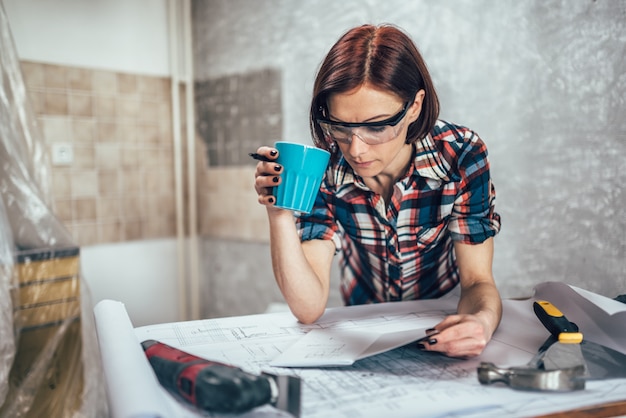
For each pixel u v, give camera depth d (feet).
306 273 3.04
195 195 10.63
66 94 9.07
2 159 6.73
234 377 1.85
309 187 2.71
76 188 9.24
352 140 2.74
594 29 4.42
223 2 9.66
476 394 2.06
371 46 2.68
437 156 3.25
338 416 1.87
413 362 2.44
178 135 10.44
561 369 2.08
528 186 5.22
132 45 9.87
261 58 9.06
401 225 3.50
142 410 1.66
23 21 8.58
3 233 6.36
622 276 4.35
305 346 2.61
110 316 2.68
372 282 4.04
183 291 10.66
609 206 4.41
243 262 9.82
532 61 5.07
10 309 6.23
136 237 10.09
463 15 5.82
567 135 4.75
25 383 6.57
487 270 3.26
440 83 6.17
